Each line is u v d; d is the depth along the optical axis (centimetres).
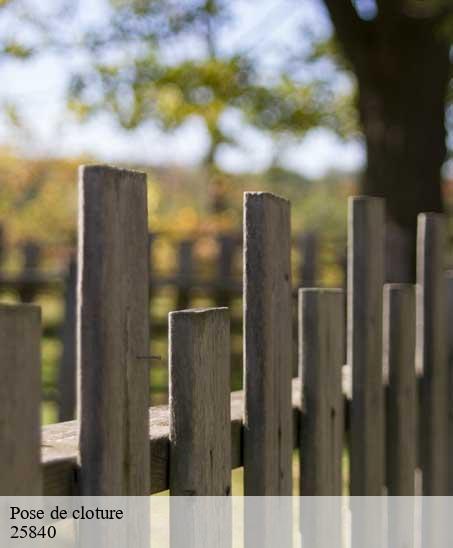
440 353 270
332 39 1244
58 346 973
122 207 128
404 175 901
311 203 2892
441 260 270
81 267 125
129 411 132
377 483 223
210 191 1803
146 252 134
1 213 1546
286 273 178
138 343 133
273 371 173
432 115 909
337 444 202
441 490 271
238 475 342
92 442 126
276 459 175
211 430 154
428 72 899
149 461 137
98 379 125
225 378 159
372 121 920
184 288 891
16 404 112
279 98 1334
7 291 844
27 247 1000
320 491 193
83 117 1184
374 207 221
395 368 237
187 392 149
